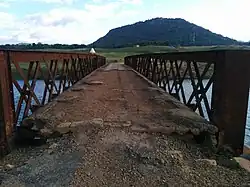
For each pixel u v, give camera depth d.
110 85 10.03
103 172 2.97
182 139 4.28
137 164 3.18
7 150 3.81
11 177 2.94
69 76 9.07
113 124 4.65
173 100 6.85
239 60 4.04
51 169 3.08
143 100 6.93
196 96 5.44
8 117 3.94
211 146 4.08
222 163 3.55
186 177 2.92
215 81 4.36
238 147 4.18
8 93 3.97
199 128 4.32
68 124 4.52
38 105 5.46
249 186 2.79
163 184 2.76
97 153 3.46
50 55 6.18
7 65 3.97
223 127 4.15
